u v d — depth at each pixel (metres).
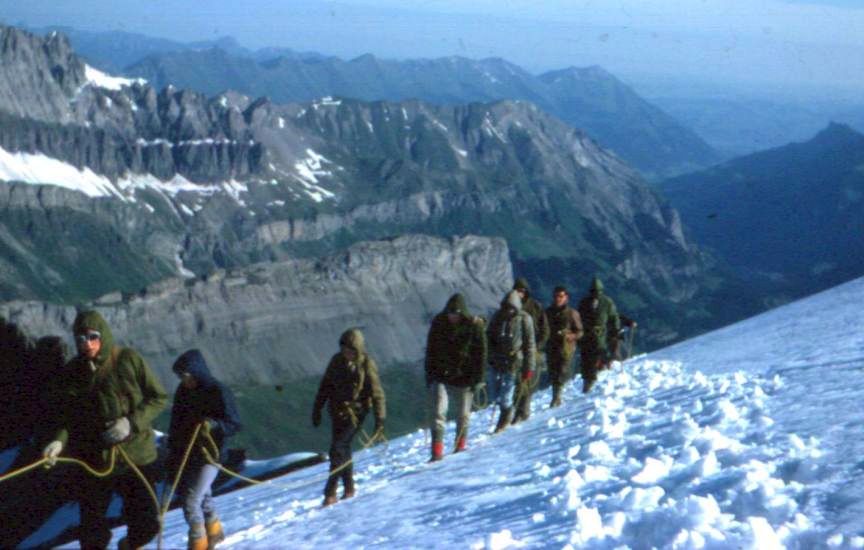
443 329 16.45
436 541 8.59
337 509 12.98
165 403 10.70
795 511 6.41
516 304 18.52
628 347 31.70
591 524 7.44
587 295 23.88
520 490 10.38
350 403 14.04
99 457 10.47
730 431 10.41
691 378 19.05
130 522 10.88
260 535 12.02
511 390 18.58
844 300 34.66
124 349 10.57
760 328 31.81
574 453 11.92
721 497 7.36
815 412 10.31
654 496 7.89
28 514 31.73
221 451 11.27
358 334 14.07
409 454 19.77
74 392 10.41
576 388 26.12
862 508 6.11
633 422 14.23
